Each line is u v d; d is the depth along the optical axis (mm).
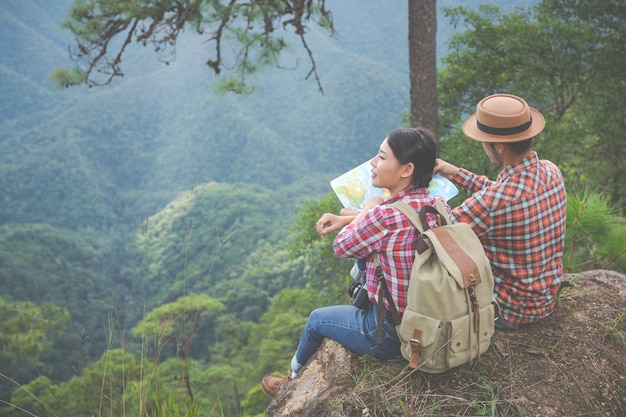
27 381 27000
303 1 6988
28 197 183000
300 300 42406
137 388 2227
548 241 2113
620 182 10805
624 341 2217
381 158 1973
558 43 10992
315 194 174875
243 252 114312
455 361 1805
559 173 2191
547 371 2021
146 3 6535
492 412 1782
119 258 139625
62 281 102812
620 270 3533
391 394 1879
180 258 119625
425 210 1886
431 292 1729
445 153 11602
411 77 7305
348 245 1943
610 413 1920
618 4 10742
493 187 2061
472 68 11992
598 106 10867
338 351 2104
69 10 6520
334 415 1823
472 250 1812
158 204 196000
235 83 6848
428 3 7012
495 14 11945
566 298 2506
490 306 1829
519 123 2021
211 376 26625
